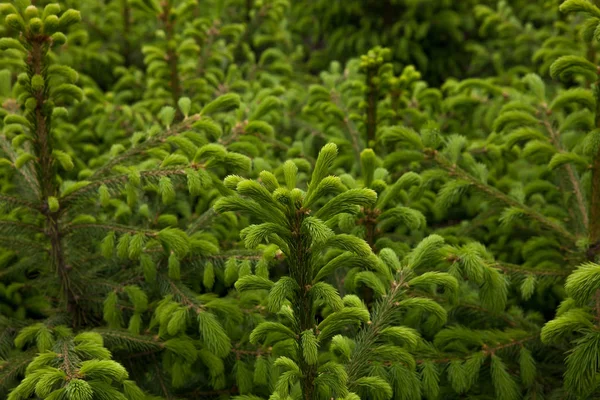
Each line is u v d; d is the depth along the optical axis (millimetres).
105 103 3543
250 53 4422
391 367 1906
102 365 1641
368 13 5320
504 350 2070
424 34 5031
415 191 2447
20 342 2033
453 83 3787
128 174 2137
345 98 3617
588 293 1594
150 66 3367
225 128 2926
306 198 1549
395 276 1983
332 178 1521
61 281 2250
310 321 1629
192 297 2148
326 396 1751
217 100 2447
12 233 2180
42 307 2600
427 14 5129
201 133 3119
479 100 3469
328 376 1596
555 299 2869
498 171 3135
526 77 2754
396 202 2512
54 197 2129
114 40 4676
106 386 1668
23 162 2086
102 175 2279
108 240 2131
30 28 1918
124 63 4738
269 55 4605
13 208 2127
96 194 2168
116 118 3646
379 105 3490
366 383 1697
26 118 2133
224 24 4750
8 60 2922
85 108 3869
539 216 2334
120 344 2082
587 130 2436
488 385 2168
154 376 2211
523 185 3275
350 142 3242
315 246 1579
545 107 2652
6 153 2469
